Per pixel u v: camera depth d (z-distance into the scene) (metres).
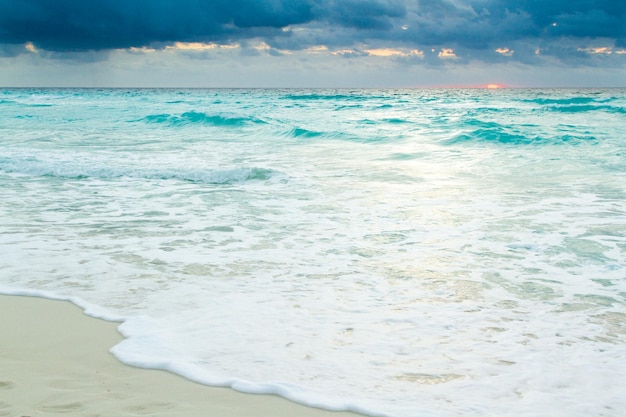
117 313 4.46
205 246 6.52
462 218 7.95
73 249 6.34
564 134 18.75
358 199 9.32
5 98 64.00
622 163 13.39
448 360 3.69
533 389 3.31
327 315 4.44
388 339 4.00
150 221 7.76
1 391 3.23
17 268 5.62
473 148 16.75
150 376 3.44
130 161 13.81
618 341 4.00
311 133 20.78
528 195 9.63
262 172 11.34
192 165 13.22
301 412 3.05
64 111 37.75
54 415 2.96
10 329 4.14
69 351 3.78
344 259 6.01
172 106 44.59
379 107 41.66
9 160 13.44
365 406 3.10
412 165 13.43
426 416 2.99
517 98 60.47
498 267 5.75
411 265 5.80
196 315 4.41
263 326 4.20
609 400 3.19
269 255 6.16
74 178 11.54
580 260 5.98
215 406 3.10
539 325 4.29
